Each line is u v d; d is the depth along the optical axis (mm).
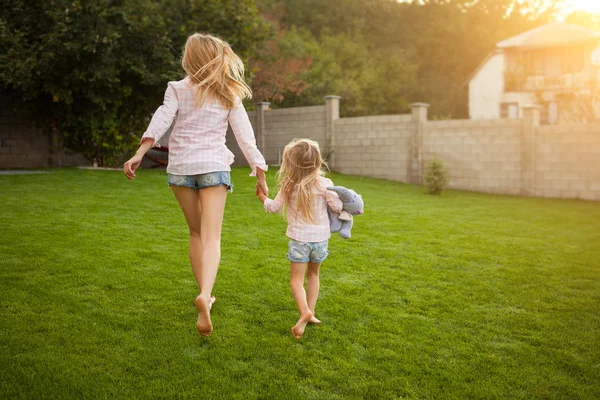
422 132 14242
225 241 5961
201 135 3248
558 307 4145
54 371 2855
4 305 3715
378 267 5125
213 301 3930
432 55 41906
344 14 39969
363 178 14594
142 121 15023
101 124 13828
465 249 6043
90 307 3777
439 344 3389
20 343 3150
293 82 25484
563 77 26328
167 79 13414
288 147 3539
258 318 3711
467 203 10500
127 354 3100
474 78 28453
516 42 26828
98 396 2643
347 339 3436
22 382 2729
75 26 12141
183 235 6109
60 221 6492
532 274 5078
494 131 13359
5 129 14203
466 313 3951
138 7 13227
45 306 3730
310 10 39406
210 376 2881
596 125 12203
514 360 3188
